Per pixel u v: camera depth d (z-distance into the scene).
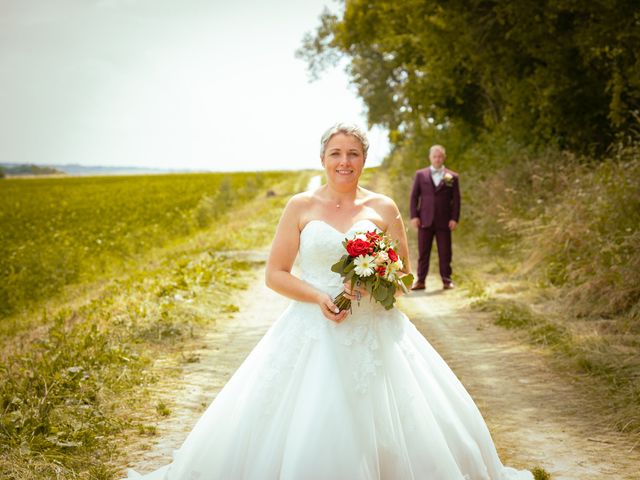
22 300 13.48
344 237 3.41
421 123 26.58
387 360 3.33
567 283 8.60
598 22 12.12
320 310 3.37
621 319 7.01
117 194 55.69
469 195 16.16
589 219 9.19
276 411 3.20
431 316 8.43
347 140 3.48
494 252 12.95
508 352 6.57
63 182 96.12
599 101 13.89
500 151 16.67
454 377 3.58
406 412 3.22
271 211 26.38
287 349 3.31
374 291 3.20
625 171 9.23
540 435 4.49
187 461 3.29
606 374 5.55
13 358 6.53
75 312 9.23
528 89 14.96
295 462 2.95
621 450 4.19
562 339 6.58
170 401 5.26
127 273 15.24
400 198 25.08
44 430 4.46
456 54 15.63
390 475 3.11
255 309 9.19
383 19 21.67
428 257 10.57
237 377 3.41
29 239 24.30
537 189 12.94
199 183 69.44
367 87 38.53
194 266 11.18
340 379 3.16
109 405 5.07
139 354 6.50
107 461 4.13
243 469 3.16
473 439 3.39
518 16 13.29
